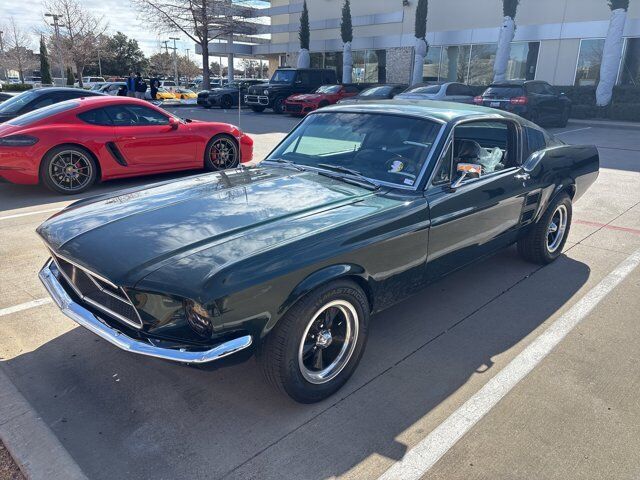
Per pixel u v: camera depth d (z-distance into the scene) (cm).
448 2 2539
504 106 1573
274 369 257
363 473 233
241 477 230
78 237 274
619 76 2117
